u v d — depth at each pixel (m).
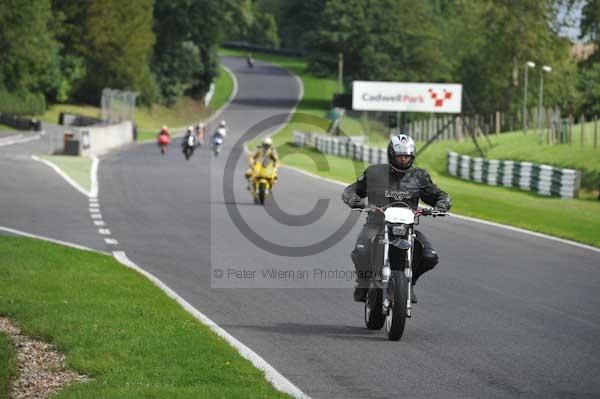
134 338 28.36
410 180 31.48
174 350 26.94
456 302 38.34
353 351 28.95
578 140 157.50
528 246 57.94
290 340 30.47
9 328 30.75
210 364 25.45
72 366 25.56
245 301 37.81
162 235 58.91
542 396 24.30
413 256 31.48
